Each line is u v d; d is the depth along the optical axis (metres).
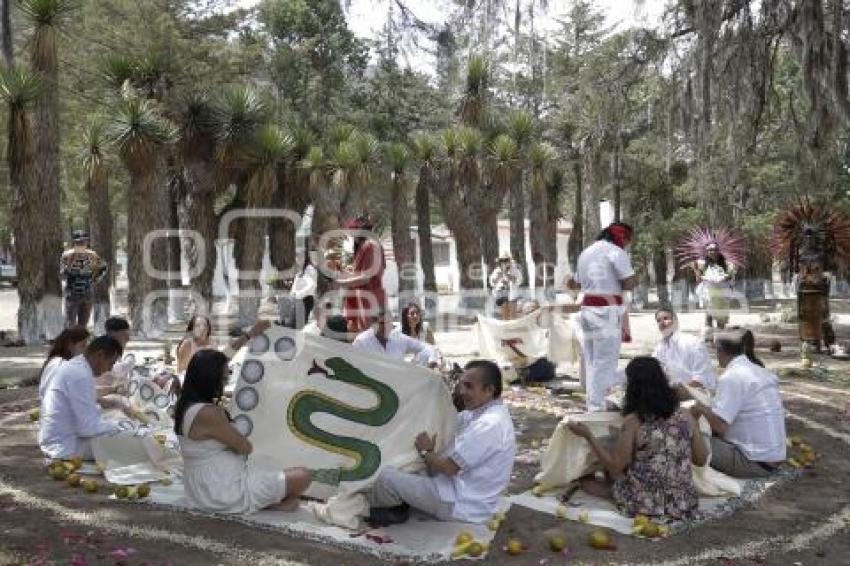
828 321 13.99
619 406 6.69
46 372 7.18
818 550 5.05
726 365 6.81
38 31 15.33
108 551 4.71
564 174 27.64
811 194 21.44
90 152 16.88
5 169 24.80
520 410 9.23
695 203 28.80
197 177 18.33
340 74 34.03
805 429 8.33
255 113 18.08
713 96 15.92
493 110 24.75
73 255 15.08
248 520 5.28
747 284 30.22
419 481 5.27
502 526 5.36
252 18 30.30
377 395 5.75
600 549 4.98
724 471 6.55
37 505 5.57
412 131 33.22
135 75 17.52
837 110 14.91
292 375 5.79
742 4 15.41
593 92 18.94
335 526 5.21
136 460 6.43
